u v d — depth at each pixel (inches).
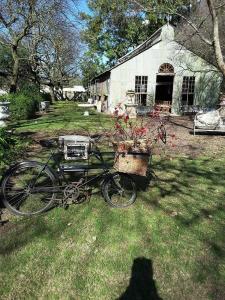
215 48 429.4
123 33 1417.3
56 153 197.9
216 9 432.8
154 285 126.0
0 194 187.2
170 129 533.3
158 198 209.9
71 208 188.4
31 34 770.2
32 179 202.2
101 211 185.8
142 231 165.6
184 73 820.0
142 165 182.9
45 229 164.6
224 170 281.3
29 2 664.4
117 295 120.1
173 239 158.9
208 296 121.3
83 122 602.2
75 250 147.4
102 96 967.6
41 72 1485.0
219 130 465.1
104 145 363.3
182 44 745.6
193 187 234.5
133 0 575.2
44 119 663.1
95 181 221.9
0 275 129.3
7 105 539.8
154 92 831.1
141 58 815.7
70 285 124.6
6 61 1049.5
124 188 204.8
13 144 249.3
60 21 697.6
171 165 292.4
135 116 720.3
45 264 136.7
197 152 349.4
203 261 141.9
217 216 186.7
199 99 834.8
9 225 167.9
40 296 118.8
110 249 148.8
